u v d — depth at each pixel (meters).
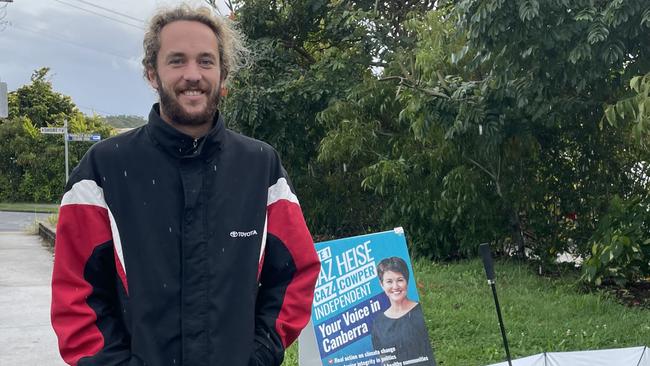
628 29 5.99
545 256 8.95
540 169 8.84
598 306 6.63
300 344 4.29
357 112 10.12
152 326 2.24
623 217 7.27
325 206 11.77
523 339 5.62
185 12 2.46
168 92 2.37
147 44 2.48
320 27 12.45
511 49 6.61
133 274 2.27
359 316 4.36
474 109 7.48
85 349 2.25
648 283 7.98
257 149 2.53
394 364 4.36
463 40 8.11
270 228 2.49
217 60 2.46
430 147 9.38
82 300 2.28
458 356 5.28
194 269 2.28
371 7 11.84
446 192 8.95
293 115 11.28
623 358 3.97
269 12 12.03
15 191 32.81
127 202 2.33
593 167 8.58
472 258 9.53
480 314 6.37
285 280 2.50
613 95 7.08
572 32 6.14
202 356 2.24
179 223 2.32
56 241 2.35
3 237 16.80
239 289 2.32
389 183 9.71
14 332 6.59
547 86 6.86
